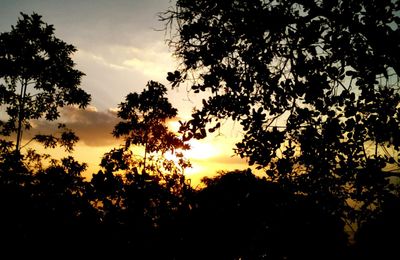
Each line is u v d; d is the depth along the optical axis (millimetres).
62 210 5434
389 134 4543
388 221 4445
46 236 5629
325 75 4625
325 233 5727
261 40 5215
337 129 4629
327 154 4812
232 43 5316
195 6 5613
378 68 4309
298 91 4746
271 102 5328
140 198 5457
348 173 4738
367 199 4715
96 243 5328
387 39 4078
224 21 5348
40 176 10625
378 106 4727
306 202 5504
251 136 5113
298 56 4820
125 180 5406
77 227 5305
